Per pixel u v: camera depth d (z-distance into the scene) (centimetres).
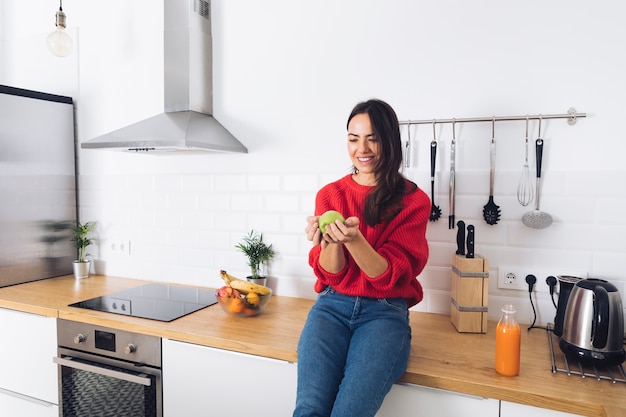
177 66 204
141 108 229
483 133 169
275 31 199
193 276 223
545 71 161
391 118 140
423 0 175
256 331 156
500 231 169
